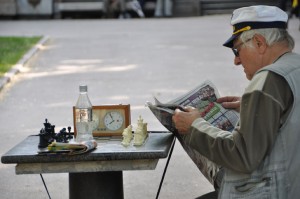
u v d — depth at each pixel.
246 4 55.69
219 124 8.04
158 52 31.30
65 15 57.66
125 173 12.85
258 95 6.74
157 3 55.44
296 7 47.72
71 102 20.22
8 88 22.81
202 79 23.88
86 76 24.98
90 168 7.55
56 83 23.61
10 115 18.58
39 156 7.46
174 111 7.59
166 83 23.20
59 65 28.00
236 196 6.97
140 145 7.78
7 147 15.16
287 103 6.78
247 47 7.16
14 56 29.30
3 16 55.84
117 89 22.20
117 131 8.38
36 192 11.83
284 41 7.14
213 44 33.84
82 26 46.34
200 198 8.22
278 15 7.11
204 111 8.15
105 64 27.98
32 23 50.34
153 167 7.50
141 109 18.66
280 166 6.80
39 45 33.84
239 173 6.98
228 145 6.84
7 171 13.03
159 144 7.86
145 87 22.50
